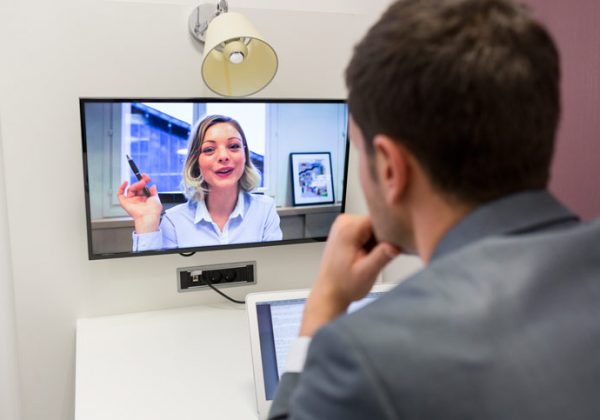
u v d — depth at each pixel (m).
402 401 0.45
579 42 1.64
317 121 1.87
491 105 0.51
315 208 1.94
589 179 1.65
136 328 1.80
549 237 0.52
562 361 0.47
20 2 1.66
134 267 1.90
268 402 1.39
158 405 1.40
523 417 0.45
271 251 2.03
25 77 1.70
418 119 0.53
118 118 1.68
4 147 1.71
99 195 1.72
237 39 1.59
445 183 0.55
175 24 1.80
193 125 1.75
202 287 1.98
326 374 0.48
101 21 1.73
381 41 0.56
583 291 0.50
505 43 0.52
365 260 0.73
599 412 0.46
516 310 0.48
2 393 1.81
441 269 0.51
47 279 1.81
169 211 1.79
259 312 1.49
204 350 1.67
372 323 0.48
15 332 1.82
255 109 1.80
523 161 0.54
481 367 0.45
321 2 1.96
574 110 1.67
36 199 1.76
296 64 1.94
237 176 1.83
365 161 0.62
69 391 1.89
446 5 0.55
